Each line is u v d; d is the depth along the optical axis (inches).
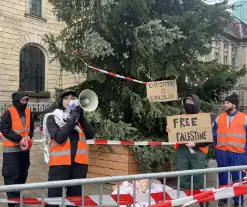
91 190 221.1
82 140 157.1
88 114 232.2
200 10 229.6
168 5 259.8
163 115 235.0
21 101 193.0
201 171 136.3
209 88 259.1
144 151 232.1
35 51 856.3
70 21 247.3
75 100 153.7
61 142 146.8
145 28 223.6
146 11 231.5
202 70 242.7
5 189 98.4
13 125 187.8
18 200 126.3
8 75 788.6
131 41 235.8
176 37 223.1
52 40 246.7
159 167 241.0
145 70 255.0
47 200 126.0
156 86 219.6
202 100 258.8
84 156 155.6
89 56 240.4
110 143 221.3
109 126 237.6
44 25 860.6
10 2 788.0
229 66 262.4
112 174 239.3
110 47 225.6
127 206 153.2
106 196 136.0
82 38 252.1
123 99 256.4
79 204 129.5
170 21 237.1
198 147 184.5
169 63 236.7
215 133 207.0
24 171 200.5
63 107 156.4
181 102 256.4
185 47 233.3
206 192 138.6
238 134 196.2
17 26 804.6
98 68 247.4
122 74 263.3
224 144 200.2
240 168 147.3
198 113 182.9
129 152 232.7
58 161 148.9
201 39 229.3
